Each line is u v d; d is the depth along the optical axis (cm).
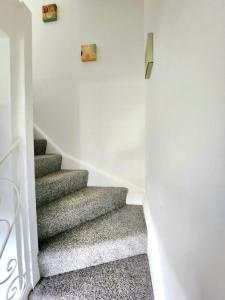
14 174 112
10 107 109
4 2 102
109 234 146
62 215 149
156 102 115
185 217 58
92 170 220
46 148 229
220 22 37
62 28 218
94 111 216
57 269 130
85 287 121
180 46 63
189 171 55
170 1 76
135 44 204
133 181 211
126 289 119
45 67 224
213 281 40
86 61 214
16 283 111
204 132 45
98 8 210
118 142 212
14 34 111
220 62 37
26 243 119
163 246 91
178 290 66
